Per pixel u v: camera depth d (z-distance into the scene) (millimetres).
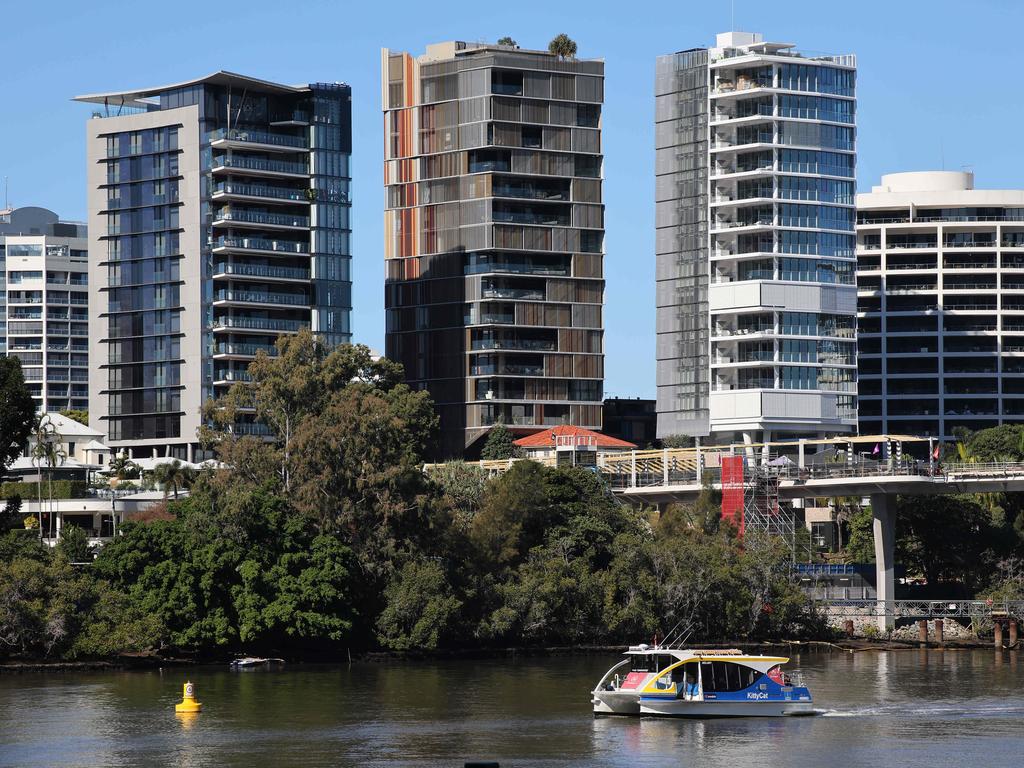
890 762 145250
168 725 161125
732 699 170000
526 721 165250
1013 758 147250
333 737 154750
